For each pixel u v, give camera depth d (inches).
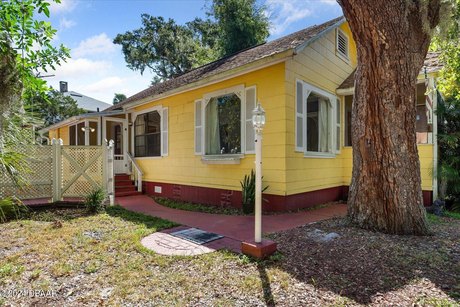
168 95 330.3
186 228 200.2
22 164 214.2
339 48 343.9
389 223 169.5
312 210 265.7
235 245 158.7
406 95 167.3
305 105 272.4
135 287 110.0
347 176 341.7
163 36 1071.0
